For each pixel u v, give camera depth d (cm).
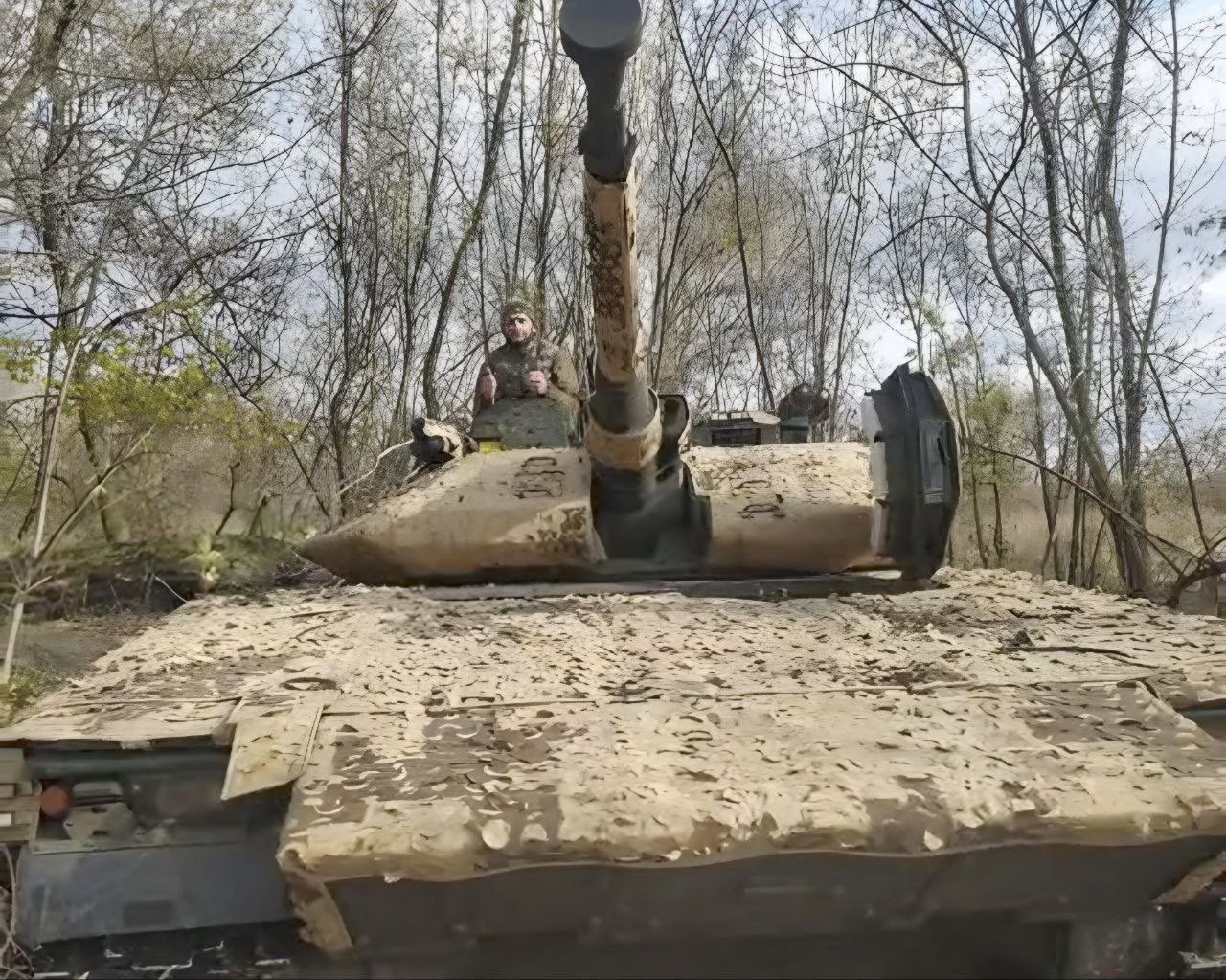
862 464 639
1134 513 1158
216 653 425
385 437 1562
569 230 1641
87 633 715
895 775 292
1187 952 311
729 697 353
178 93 1330
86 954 312
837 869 282
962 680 369
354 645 431
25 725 326
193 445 872
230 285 1437
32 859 313
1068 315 1191
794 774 293
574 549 571
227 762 323
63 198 1284
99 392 941
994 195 1204
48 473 665
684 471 595
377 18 1449
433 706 348
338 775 297
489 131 1553
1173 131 1159
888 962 319
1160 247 1166
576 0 368
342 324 1557
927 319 1384
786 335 1856
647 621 464
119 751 317
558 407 750
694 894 283
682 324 1811
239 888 317
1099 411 1199
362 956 296
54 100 1295
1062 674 374
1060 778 292
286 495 936
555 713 340
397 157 1536
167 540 661
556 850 266
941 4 1212
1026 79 1195
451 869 266
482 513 576
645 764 299
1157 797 283
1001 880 292
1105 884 297
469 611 498
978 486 1409
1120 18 1134
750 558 580
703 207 1733
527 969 305
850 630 444
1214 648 406
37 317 1263
